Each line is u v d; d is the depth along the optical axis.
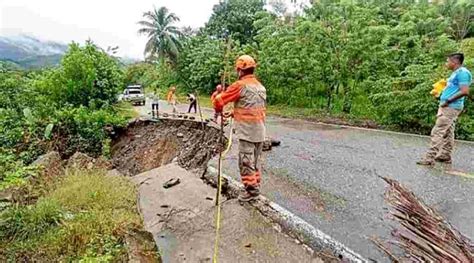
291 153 8.02
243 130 4.63
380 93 12.59
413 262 3.03
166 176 6.77
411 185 5.50
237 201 5.02
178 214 4.98
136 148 16.66
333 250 3.70
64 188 6.18
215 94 4.88
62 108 15.91
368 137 10.18
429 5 19.52
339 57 16.11
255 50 22.16
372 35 15.04
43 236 4.75
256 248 3.88
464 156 7.30
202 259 3.82
